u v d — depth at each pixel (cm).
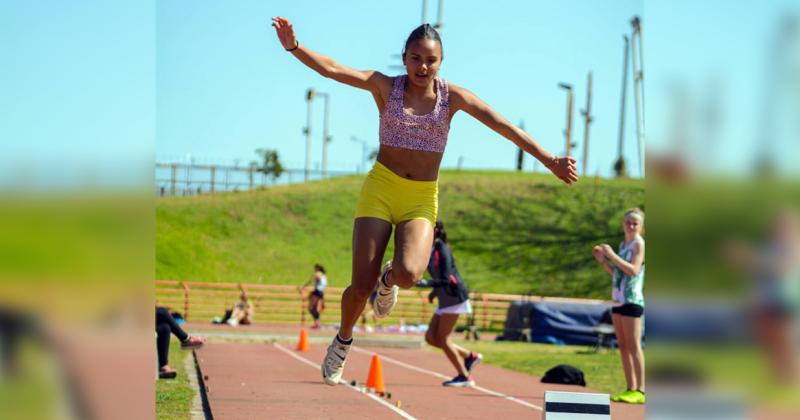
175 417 1146
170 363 1991
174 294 4738
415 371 2156
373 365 1605
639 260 1430
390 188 805
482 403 1481
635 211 1449
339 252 6694
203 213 6906
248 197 7331
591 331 3544
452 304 1694
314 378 1786
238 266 6225
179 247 6241
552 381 1916
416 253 778
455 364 1755
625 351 1459
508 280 6378
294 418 1188
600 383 1947
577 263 6562
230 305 4669
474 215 7288
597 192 7550
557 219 7175
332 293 4925
